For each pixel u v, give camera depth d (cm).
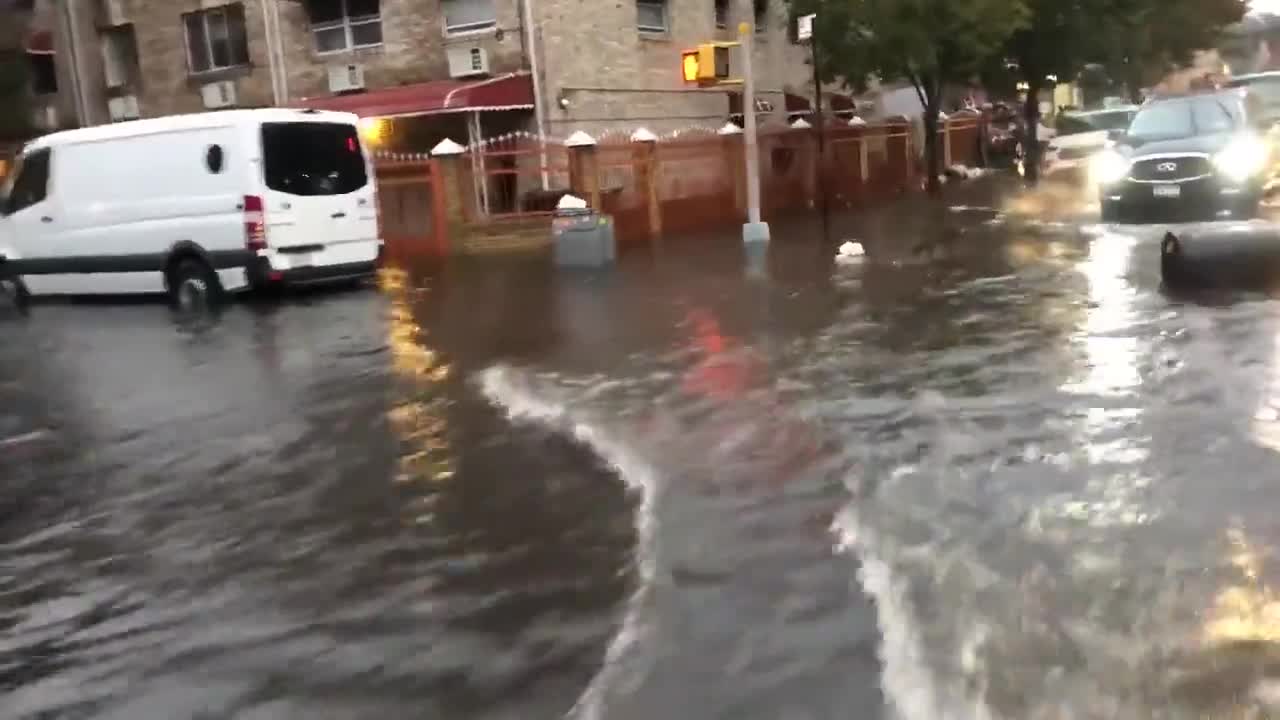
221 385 950
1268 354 789
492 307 1281
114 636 471
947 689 366
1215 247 1045
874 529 514
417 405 833
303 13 2348
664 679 394
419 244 1922
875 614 428
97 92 2670
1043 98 5988
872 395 765
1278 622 396
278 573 527
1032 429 655
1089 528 496
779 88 2908
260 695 411
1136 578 441
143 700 414
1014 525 507
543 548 533
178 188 1461
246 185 1409
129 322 1372
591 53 2245
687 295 1272
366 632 456
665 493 594
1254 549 461
